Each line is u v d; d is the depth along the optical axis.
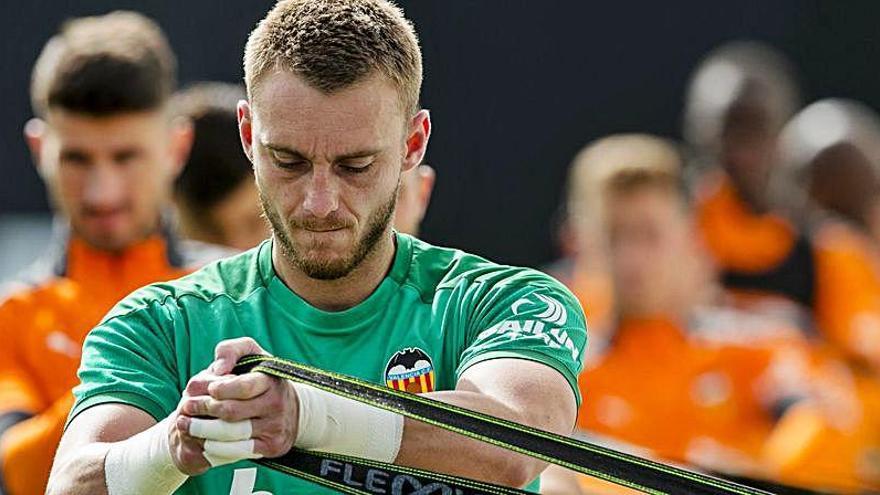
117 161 15.36
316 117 9.00
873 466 21.58
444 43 29.47
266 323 10.09
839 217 25.89
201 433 8.36
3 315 15.51
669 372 21.36
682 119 30.14
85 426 9.46
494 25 29.55
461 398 9.10
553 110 29.78
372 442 8.84
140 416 9.55
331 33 9.10
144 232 15.65
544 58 29.72
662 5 29.97
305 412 8.58
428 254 10.47
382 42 9.20
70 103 15.14
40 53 26.97
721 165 26.03
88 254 15.65
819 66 31.73
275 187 9.21
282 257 10.04
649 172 21.44
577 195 23.89
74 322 15.49
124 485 8.86
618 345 21.52
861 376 24.83
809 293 25.50
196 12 27.16
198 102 16.98
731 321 21.98
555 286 10.24
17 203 27.00
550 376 9.57
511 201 29.64
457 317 10.12
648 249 21.25
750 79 26.17
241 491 9.79
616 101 30.05
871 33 31.78
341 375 8.79
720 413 21.44
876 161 26.39
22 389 15.23
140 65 15.35
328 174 9.11
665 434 21.38
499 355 9.65
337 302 10.06
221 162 16.77
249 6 27.19
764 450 21.25
